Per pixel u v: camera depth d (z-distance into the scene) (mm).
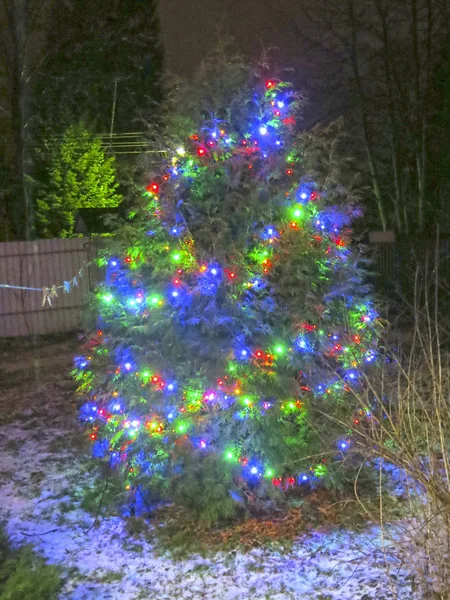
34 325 14383
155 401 4828
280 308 4887
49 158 26969
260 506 4883
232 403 4742
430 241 16531
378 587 3666
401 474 3902
